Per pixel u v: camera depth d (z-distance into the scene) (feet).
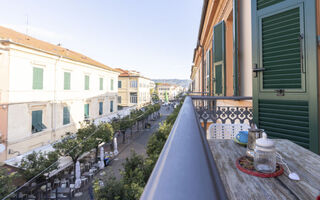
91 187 34.50
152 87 281.74
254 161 3.93
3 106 34.83
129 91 134.21
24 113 38.73
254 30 8.39
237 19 14.47
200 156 1.01
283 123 7.35
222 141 6.20
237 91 14.15
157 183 0.71
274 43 7.70
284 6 7.39
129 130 103.96
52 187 36.68
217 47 19.60
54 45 66.03
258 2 8.23
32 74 40.96
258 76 8.25
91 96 64.95
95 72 67.72
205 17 28.73
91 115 64.80
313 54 6.59
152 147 35.17
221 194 0.65
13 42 35.42
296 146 5.50
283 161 4.33
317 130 6.45
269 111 7.81
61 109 49.73
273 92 7.70
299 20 7.00
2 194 23.31
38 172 30.68
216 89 19.74
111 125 59.88
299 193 3.05
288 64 7.30
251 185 3.37
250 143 4.51
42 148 41.09
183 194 0.56
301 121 6.85
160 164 0.98
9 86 35.68
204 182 0.69
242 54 14.53
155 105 144.36
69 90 53.16
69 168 46.32
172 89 369.30
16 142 36.58
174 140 1.36
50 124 45.80
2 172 25.04
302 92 6.86
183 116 2.27
